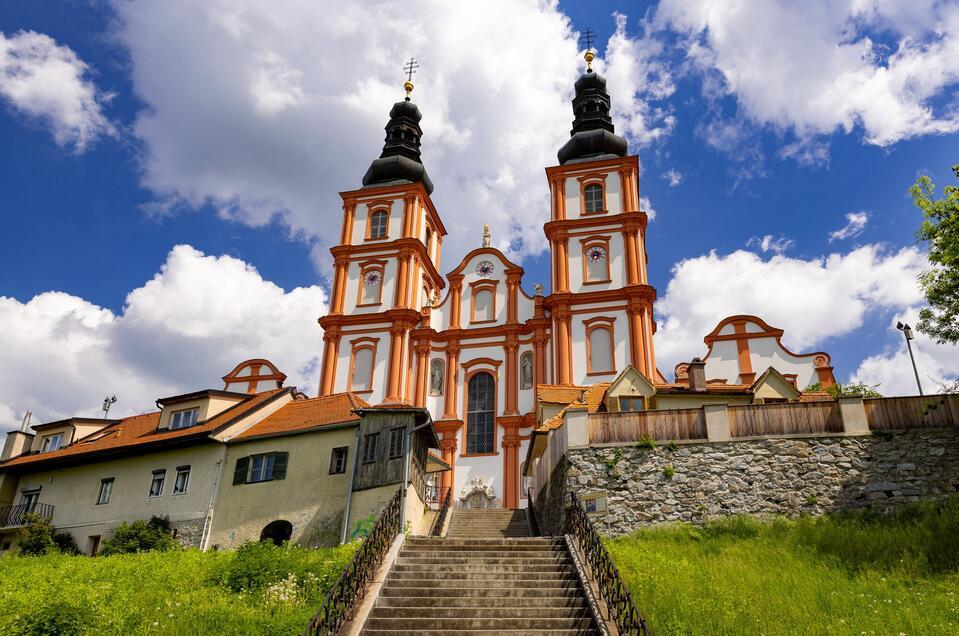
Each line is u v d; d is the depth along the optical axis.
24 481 35.56
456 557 17.08
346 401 30.38
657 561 18.06
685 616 13.96
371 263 50.84
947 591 15.21
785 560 18.02
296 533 26.67
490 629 13.31
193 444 30.48
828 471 21.52
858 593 15.37
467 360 47.47
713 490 21.94
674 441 22.75
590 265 47.41
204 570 20.12
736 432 22.55
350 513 25.75
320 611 11.62
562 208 49.72
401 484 24.91
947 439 21.11
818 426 22.16
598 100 56.03
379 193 53.62
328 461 27.50
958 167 22.56
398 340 47.78
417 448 26.89
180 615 15.42
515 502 42.47
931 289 22.41
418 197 53.22
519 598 14.41
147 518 30.20
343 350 48.53
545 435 29.91
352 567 13.78
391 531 17.94
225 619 15.12
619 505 22.23
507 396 45.78
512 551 17.59
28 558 26.81
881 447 21.47
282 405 33.38
